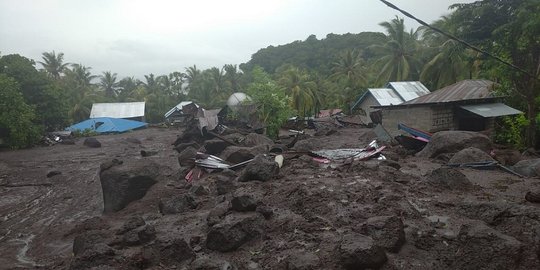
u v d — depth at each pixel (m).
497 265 5.06
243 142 19.67
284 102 24.89
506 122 18.88
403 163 12.91
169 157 20.00
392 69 40.16
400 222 6.43
